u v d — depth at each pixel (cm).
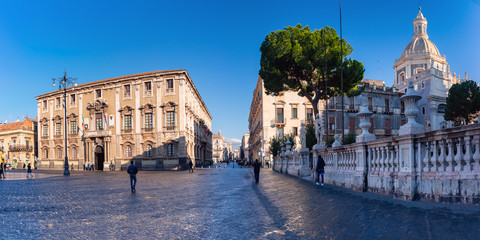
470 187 720
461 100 4559
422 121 6278
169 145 4684
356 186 1209
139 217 801
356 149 1228
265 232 604
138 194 1363
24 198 1284
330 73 2877
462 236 502
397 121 5872
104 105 5066
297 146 5353
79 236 616
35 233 645
